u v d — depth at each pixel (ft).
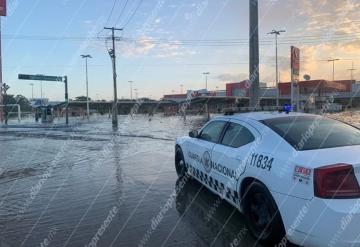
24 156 45.39
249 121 19.86
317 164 14.15
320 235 13.74
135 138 68.74
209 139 23.58
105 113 298.97
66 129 106.32
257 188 16.88
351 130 18.26
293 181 14.76
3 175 33.27
